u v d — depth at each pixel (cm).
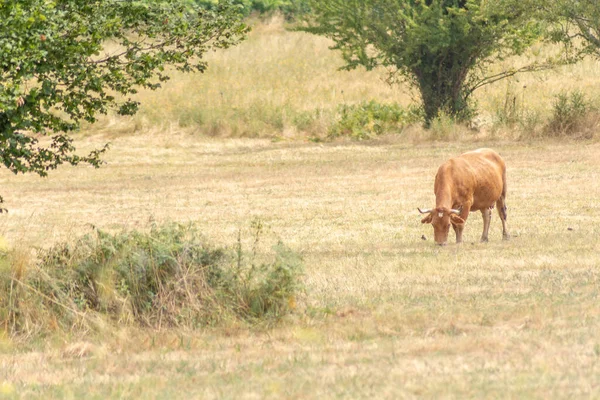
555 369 2678
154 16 4181
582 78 14538
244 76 15650
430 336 3203
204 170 10388
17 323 3531
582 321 3269
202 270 3694
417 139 12006
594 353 2839
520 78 14588
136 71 4200
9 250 3828
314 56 16712
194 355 3141
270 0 19400
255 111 13450
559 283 4006
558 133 11650
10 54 3631
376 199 7912
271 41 17288
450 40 11850
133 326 3544
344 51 12400
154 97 14200
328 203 7812
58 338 3416
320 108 13912
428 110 12631
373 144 12006
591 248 5028
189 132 13138
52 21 3806
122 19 4153
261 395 2562
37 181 9844
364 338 3253
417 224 6575
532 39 11894
